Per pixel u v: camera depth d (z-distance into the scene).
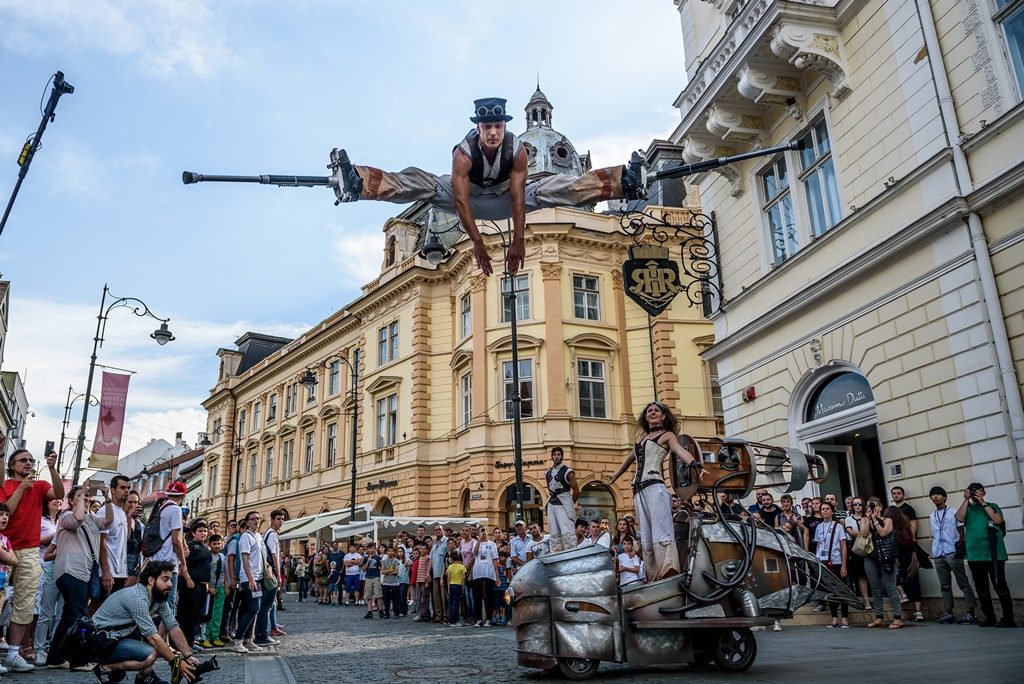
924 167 10.28
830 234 12.16
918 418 10.42
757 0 12.95
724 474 6.53
